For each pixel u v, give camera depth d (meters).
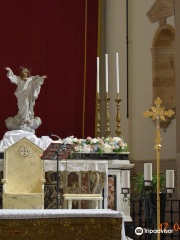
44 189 7.82
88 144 7.94
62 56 10.96
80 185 7.91
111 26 11.28
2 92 10.49
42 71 10.78
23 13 10.84
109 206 7.86
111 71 11.19
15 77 8.49
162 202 7.04
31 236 4.57
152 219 7.07
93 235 4.66
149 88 10.22
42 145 7.97
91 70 11.13
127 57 10.69
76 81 10.98
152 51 10.12
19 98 8.48
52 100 10.77
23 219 4.57
